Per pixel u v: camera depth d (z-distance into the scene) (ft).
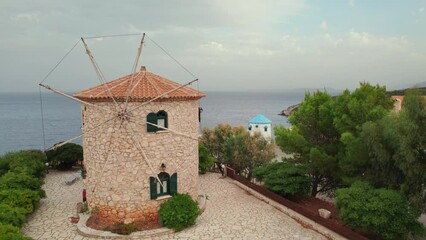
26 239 52.39
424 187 58.44
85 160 72.02
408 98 59.21
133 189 65.67
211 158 115.24
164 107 66.49
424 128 57.16
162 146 67.31
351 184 68.13
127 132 64.13
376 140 61.87
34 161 100.48
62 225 66.64
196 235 62.95
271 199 82.99
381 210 55.31
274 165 90.27
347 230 60.59
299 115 90.53
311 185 90.07
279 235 63.46
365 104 73.46
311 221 68.49
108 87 67.82
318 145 85.92
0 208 62.69
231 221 70.13
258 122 187.73
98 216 67.97
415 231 56.80
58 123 489.26
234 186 97.40
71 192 88.69
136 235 60.90
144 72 74.74
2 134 375.45
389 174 64.28
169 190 69.56
